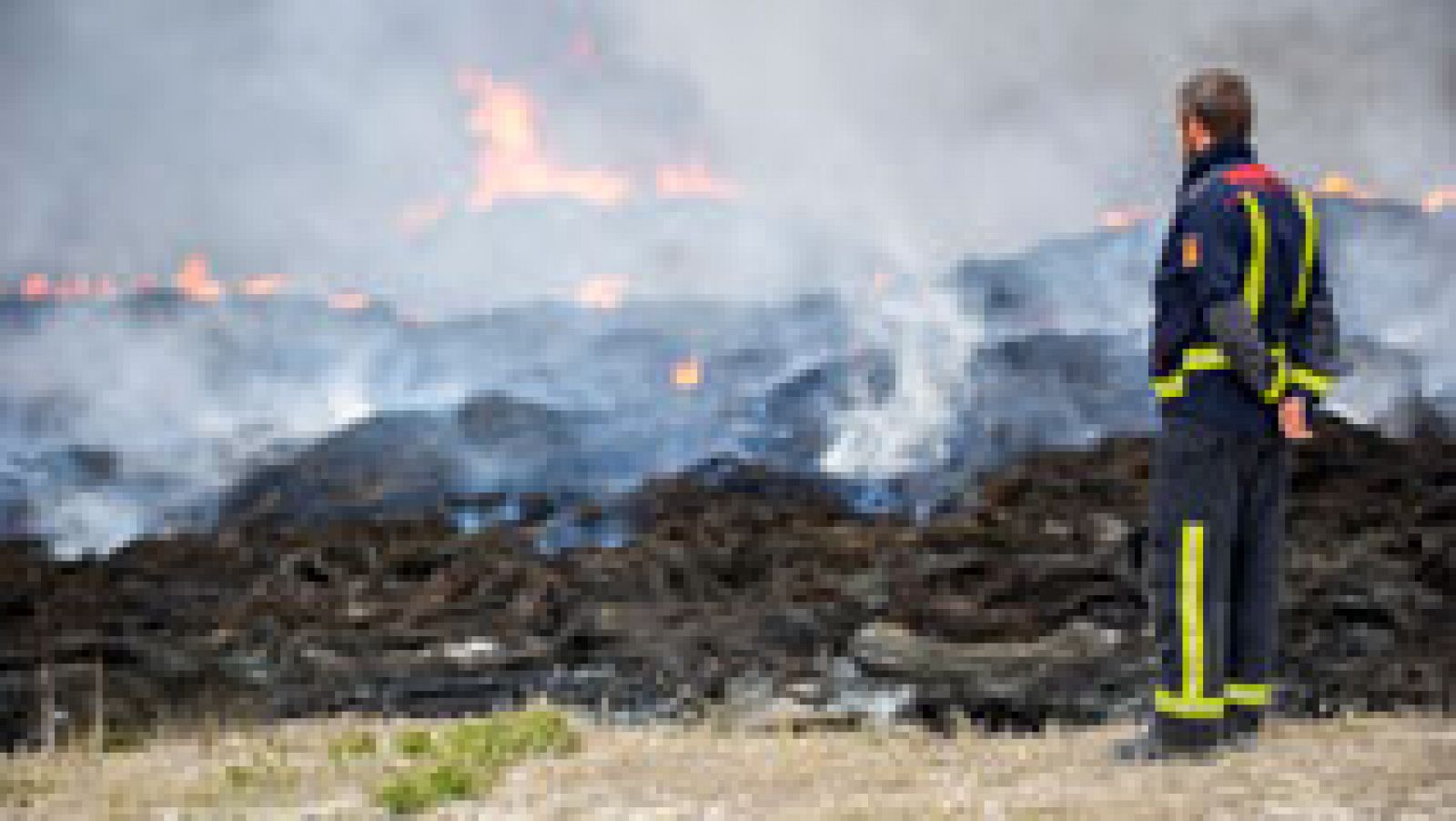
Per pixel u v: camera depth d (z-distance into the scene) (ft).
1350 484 87.76
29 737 67.36
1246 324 45.32
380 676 73.41
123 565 93.61
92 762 57.36
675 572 83.76
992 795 41.47
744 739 55.72
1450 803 37.32
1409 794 38.40
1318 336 47.70
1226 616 47.29
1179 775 42.27
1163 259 47.67
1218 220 46.03
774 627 74.33
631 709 68.33
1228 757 44.09
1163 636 47.24
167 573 91.91
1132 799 39.45
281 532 100.73
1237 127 47.55
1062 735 55.42
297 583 88.69
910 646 68.18
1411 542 78.33
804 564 84.02
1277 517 48.34
